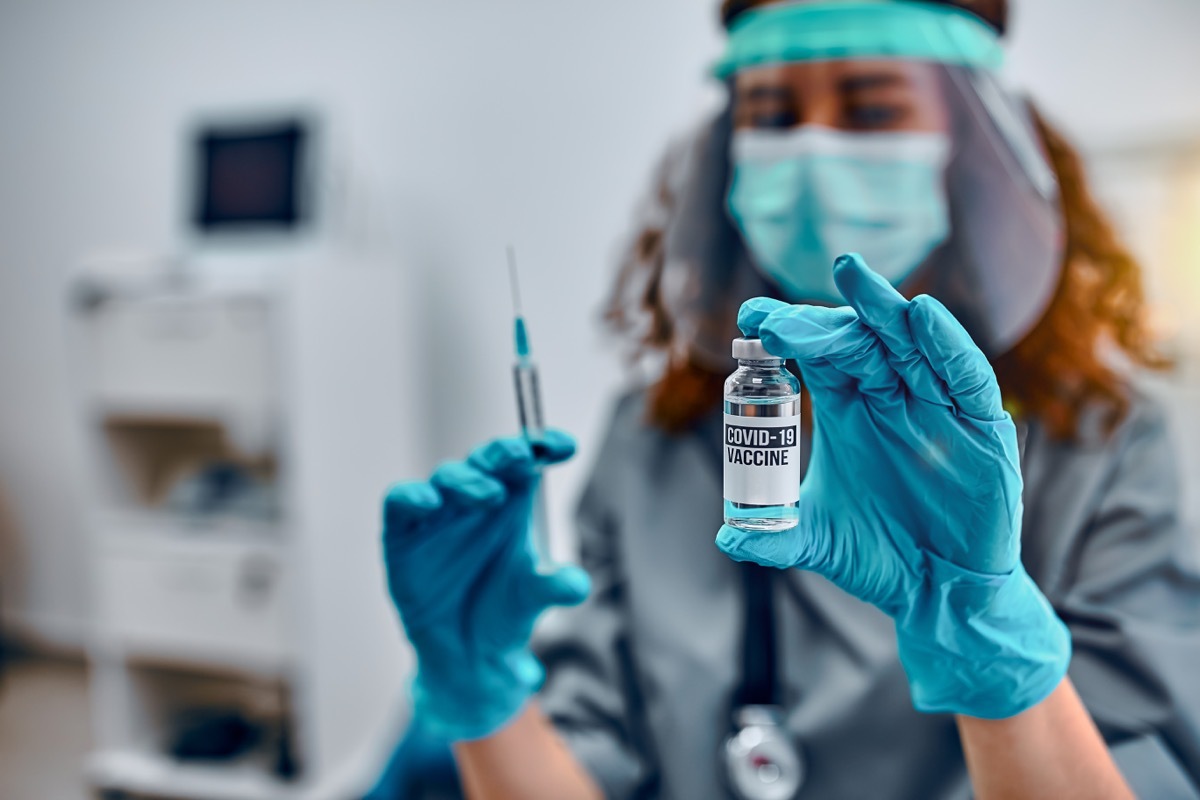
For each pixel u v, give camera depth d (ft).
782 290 4.01
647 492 4.18
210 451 7.82
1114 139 5.02
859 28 3.63
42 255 8.96
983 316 3.66
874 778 3.45
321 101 7.09
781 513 1.97
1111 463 3.38
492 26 6.97
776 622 3.74
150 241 8.51
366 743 7.18
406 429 7.55
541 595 2.71
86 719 8.18
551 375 7.06
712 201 4.16
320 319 6.59
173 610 6.95
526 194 7.03
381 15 7.30
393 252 7.48
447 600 2.85
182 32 8.02
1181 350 4.35
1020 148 3.64
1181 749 3.03
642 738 3.92
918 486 2.13
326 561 6.73
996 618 2.21
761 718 3.62
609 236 6.81
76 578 9.33
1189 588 3.24
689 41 6.41
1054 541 3.34
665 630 3.89
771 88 3.80
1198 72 4.87
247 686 7.83
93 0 8.29
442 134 7.23
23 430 9.32
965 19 3.63
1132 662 3.12
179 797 7.01
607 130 6.72
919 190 3.67
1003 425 1.99
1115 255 3.76
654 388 4.32
